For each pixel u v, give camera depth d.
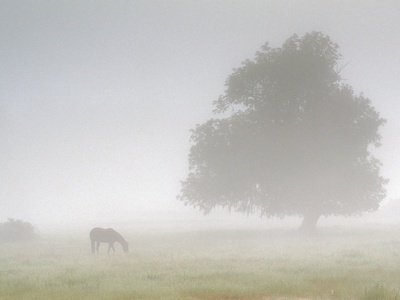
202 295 22.80
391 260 36.19
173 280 26.62
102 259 41.59
